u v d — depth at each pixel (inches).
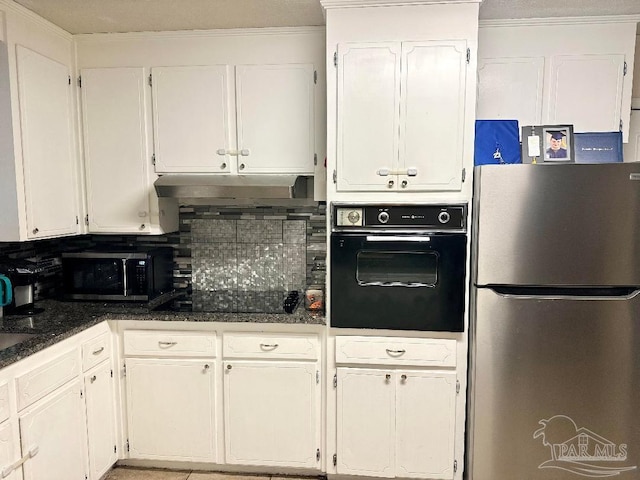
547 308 77.1
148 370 88.4
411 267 82.5
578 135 83.9
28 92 81.3
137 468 93.2
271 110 92.1
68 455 76.4
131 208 96.1
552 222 75.4
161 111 93.7
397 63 79.3
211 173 94.5
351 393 84.4
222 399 88.0
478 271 78.2
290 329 85.3
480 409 80.6
